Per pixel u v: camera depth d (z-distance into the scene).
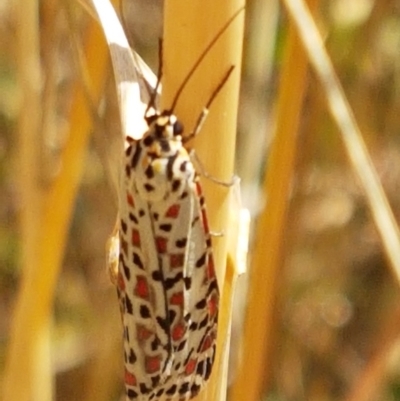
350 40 0.18
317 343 0.20
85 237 0.21
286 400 0.20
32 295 0.15
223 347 0.13
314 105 0.16
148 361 0.12
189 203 0.12
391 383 0.19
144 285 0.12
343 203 0.20
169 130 0.12
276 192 0.14
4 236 0.21
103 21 0.12
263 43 0.17
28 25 0.15
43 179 0.16
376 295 0.21
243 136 0.18
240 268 0.12
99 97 0.15
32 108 0.16
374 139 0.19
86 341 0.20
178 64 0.12
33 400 0.16
